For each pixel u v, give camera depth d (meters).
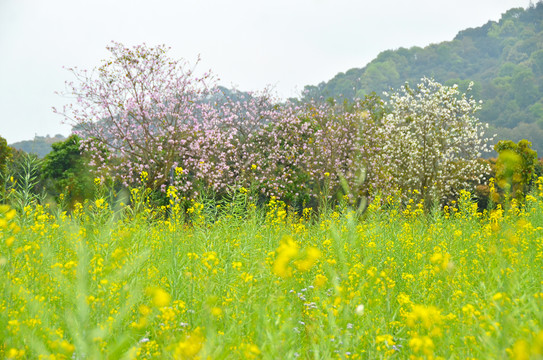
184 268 4.36
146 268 4.37
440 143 22.41
